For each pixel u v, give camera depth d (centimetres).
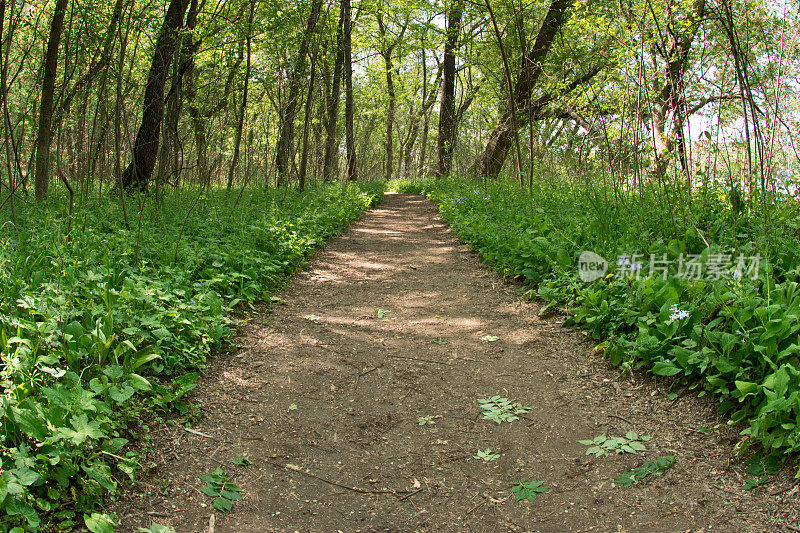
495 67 1489
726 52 605
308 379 420
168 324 416
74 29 969
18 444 264
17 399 283
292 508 281
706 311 391
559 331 491
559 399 384
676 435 327
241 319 527
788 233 534
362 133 4059
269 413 369
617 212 697
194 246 634
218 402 375
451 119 2027
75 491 261
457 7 1316
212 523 262
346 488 298
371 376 427
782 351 320
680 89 655
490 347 477
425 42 1919
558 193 1047
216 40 1030
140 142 1131
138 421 325
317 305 603
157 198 823
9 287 391
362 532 265
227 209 909
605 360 427
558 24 1255
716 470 294
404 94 3016
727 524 257
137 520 258
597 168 1045
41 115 979
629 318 428
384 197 1927
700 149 720
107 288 422
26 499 240
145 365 372
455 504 286
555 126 1317
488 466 316
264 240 726
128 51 1175
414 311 582
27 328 332
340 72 1711
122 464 283
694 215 625
